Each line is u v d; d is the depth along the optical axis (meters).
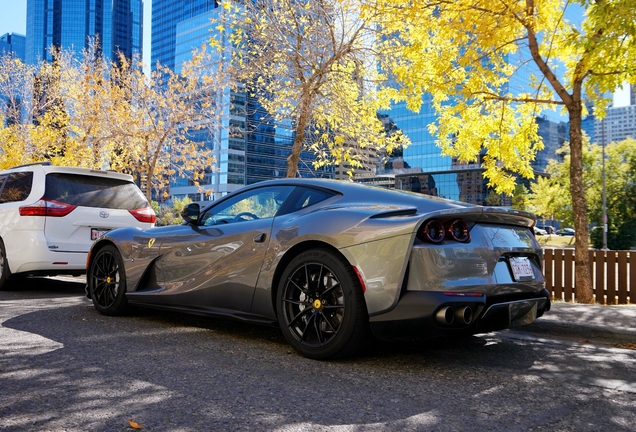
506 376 3.22
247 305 3.96
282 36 11.29
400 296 3.20
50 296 6.91
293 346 3.62
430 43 9.84
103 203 7.40
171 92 18.69
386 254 3.25
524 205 60.59
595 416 2.50
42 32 189.75
